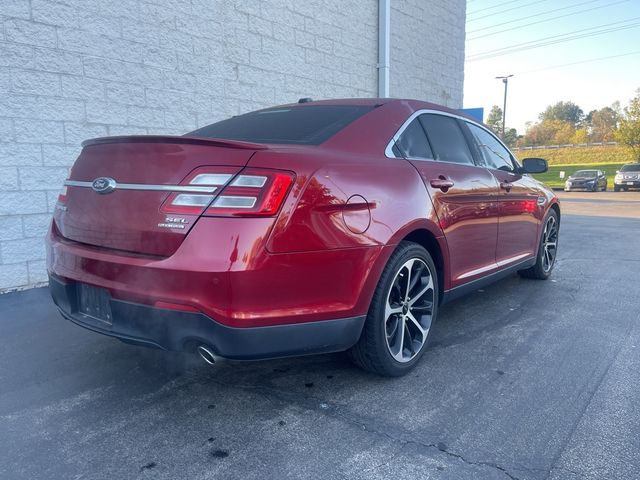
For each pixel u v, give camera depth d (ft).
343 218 8.62
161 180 8.12
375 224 9.14
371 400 9.34
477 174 12.95
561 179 141.79
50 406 9.14
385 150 10.52
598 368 10.73
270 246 7.70
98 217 8.77
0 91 15.23
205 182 7.80
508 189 14.37
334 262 8.44
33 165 16.11
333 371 10.59
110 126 17.89
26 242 16.25
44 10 15.92
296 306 8.13
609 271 20.22
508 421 8.59
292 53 25.00
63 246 9.34
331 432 8.27
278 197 7.79
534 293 16.76
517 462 7.47
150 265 7.82
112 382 10.11
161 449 7.82
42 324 13.41
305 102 12.79
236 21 22.06
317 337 8.45
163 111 19.51
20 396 9.51
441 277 11.51
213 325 7.63
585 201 78.13
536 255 17.12
